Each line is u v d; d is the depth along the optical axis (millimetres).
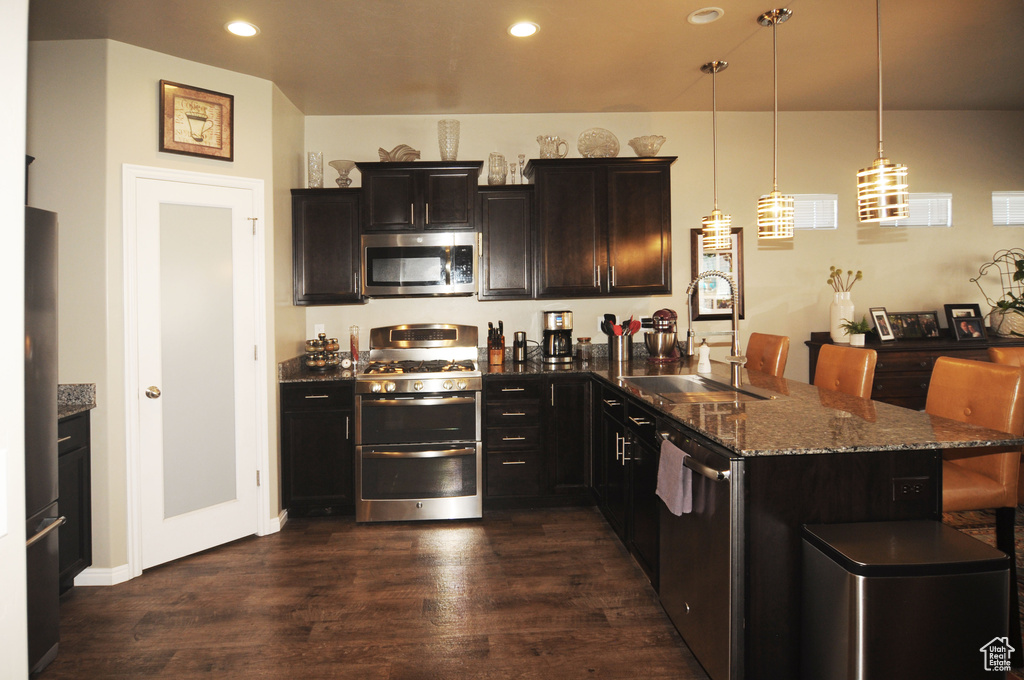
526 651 2107
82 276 2689
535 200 3809
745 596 1676
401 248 3725
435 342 4055
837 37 2986
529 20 2723
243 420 3197
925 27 2895
